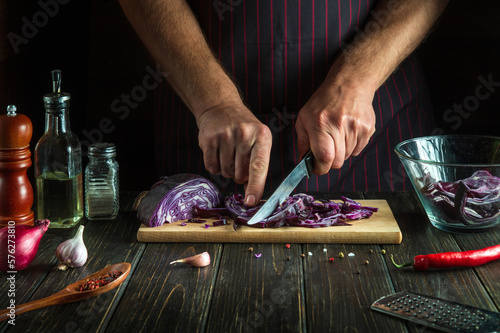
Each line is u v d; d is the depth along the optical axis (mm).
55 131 1645
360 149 1684
